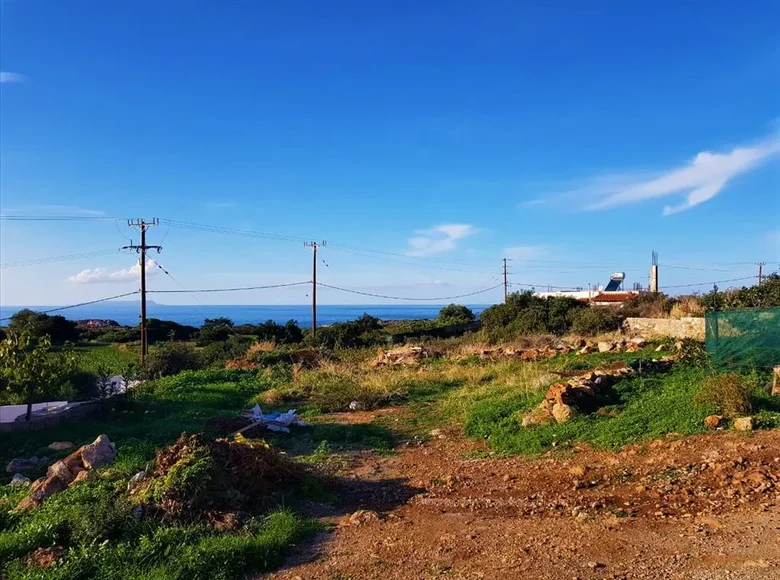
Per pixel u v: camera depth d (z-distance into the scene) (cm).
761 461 776
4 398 1430
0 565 580
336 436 1203
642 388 1260
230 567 553
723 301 2289
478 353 2427
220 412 1535
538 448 999
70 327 5019
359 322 4294
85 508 671
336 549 611
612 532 608
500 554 572
